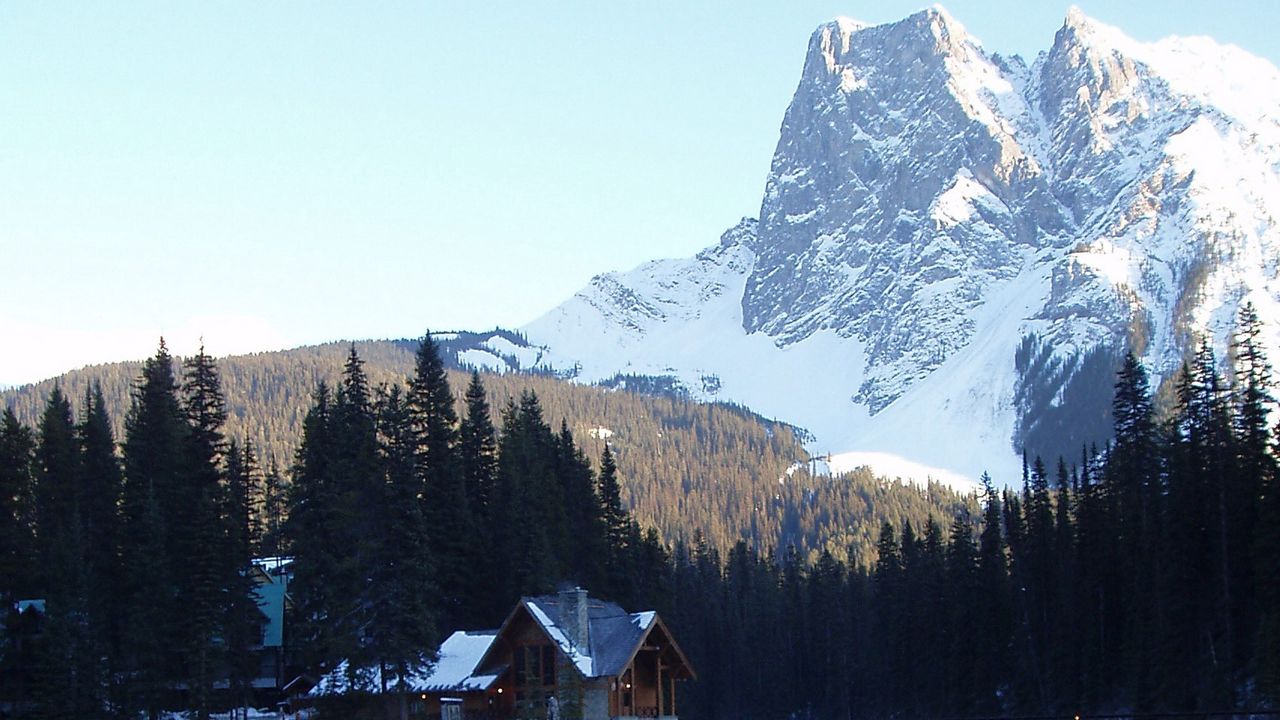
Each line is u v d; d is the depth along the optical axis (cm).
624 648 9362
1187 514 12162
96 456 11762
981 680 14700
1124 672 12825
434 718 9825
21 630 10244
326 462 11444
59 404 13225
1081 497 14562
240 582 10950
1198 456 12406
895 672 17250
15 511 10706
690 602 19675
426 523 11619
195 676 10381
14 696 10112
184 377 12175
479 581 12450
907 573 17575
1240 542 11831
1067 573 14038
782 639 19962
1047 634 14288
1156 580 12225
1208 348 12862
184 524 10962
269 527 14275
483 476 13638
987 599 14900
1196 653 11856
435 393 12650
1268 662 10438
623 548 14962
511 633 9700
